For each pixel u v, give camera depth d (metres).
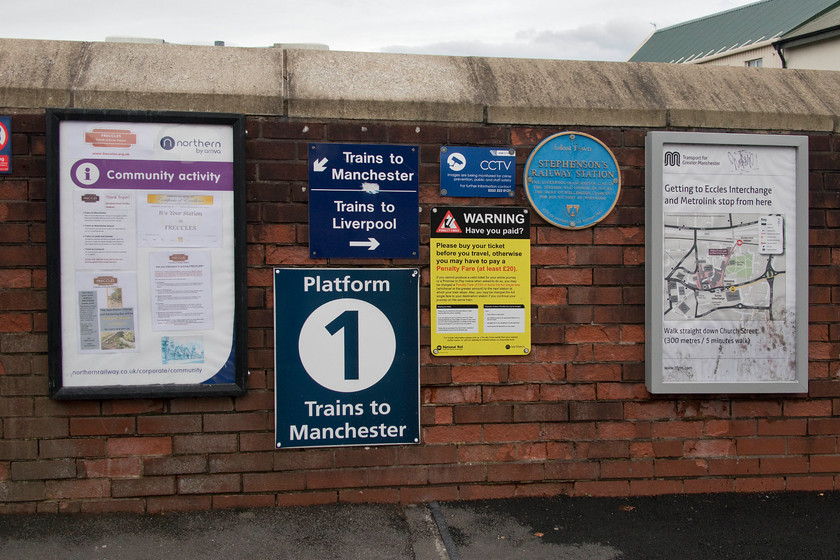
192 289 4.03
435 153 4.21
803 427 4.48
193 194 4.02
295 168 4.11
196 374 4.05
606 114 4.31
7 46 4.14
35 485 3.99
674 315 4.31
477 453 4.28
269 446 4.13
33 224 3.94
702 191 4.32
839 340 4.50
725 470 4.43
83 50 4.20
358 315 4.18
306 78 4.23
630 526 4.01
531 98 4.32
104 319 3.96
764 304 4.37
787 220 4.39
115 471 4.04
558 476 4.33
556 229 4.30
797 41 22.53
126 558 3.60
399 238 4.19
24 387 3.96
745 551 3.77
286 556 3.66
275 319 4.11
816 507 4.27
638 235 4.36
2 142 3.91
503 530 3.94
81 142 3.92
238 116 4.01
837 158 4.49
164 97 3.99
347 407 4.18
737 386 4.34
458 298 4.24
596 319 4.33
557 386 4.32
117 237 3.96
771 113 4.41
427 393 4.24
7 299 3.93
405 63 4.44
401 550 3.73
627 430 4.37
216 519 4.00
